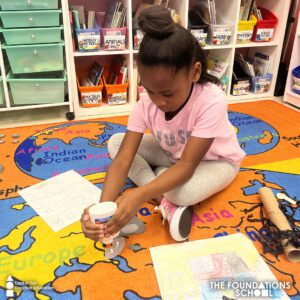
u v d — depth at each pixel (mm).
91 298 810
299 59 2092
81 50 1896
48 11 1675
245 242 968
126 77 2047
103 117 1979
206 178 1050
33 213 1112
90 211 806
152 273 876
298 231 968
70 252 952
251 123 1872
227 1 2119
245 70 2322
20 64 1776
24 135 1714
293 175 1341
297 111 2049
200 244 965
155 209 1104
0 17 1692
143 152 1273
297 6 2266
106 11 2141
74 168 1397
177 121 1024
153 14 788
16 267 903
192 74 873
